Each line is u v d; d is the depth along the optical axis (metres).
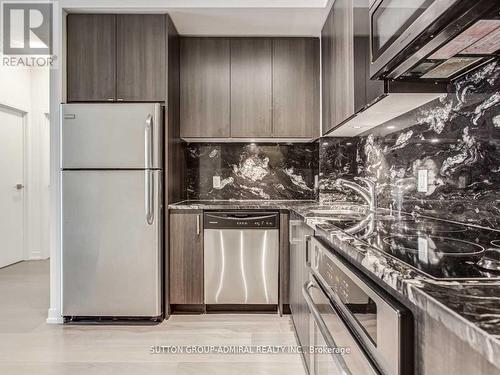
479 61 1.29
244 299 2.89
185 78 3.15
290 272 2.72
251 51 3.16
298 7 2.65
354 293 0.92
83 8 2.72
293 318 2.56
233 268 2.88
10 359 2.15
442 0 0.90
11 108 4.46
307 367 1.92
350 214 1.99
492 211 1.31
